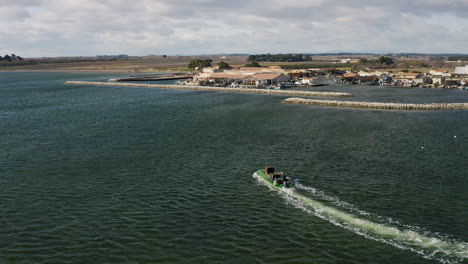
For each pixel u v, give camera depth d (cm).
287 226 3625
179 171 5272
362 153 6119
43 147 6681
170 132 7894
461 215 3834
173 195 4400
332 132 7781
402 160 5712
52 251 3194
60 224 3678
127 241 3350
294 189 4538
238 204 4141
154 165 5550
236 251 3184
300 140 7056
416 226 3622
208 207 4066
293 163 5594
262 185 4709
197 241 3347
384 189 4538
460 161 5647
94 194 4431
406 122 8931
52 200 4256
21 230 3559
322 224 3669
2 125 8962
